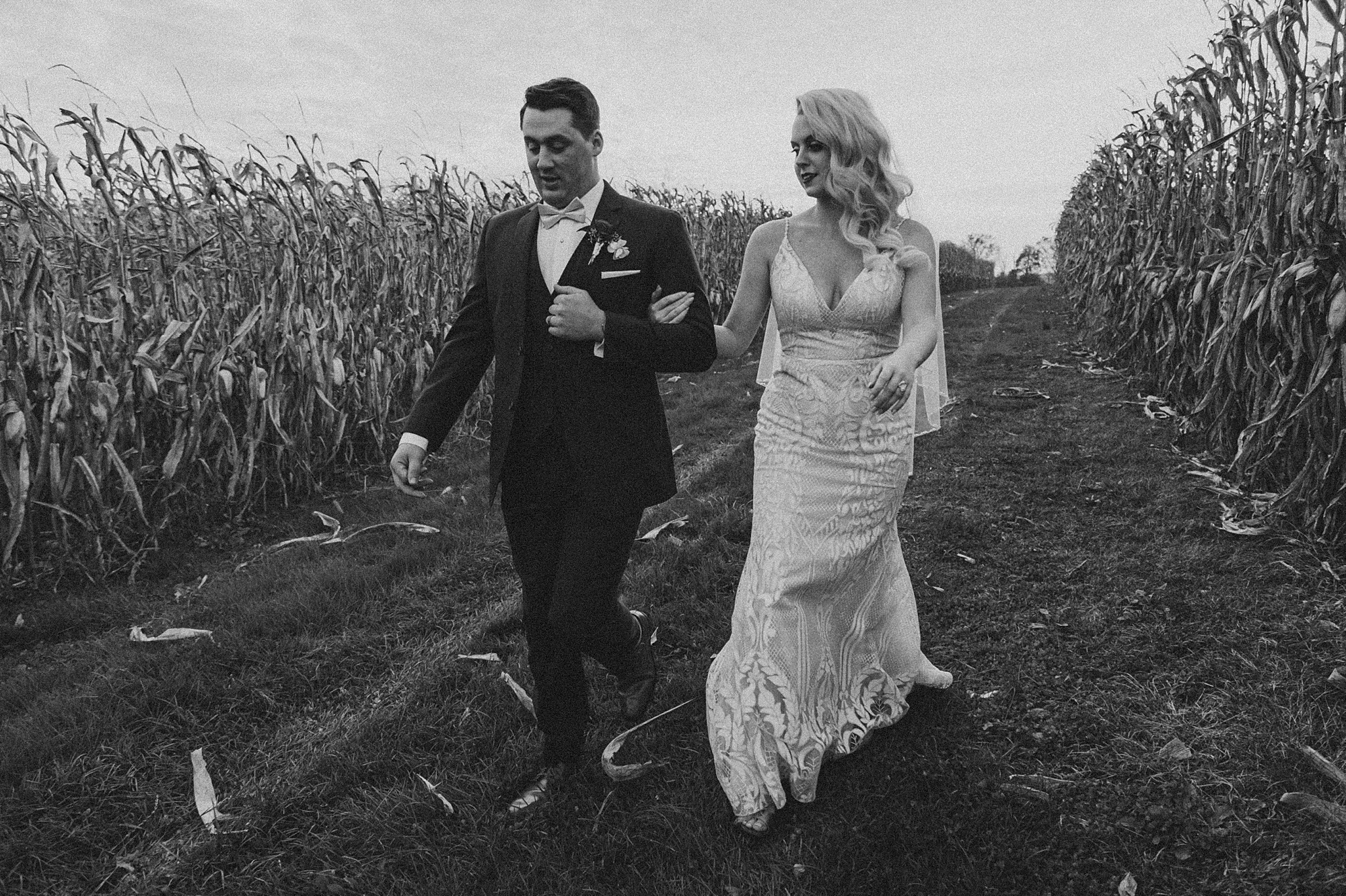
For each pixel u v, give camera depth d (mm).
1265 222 4422
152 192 4688
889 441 2312
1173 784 2191
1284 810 2086
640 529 4422
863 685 2471
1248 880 1884
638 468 2115
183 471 4477
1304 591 3252
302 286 5184
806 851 2053
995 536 4164
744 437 6508
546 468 2133
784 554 2250
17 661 3268
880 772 2342
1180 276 6078
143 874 2113
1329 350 3516
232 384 4555
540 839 2131
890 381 2025
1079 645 3016
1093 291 11664
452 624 3449
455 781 2369
